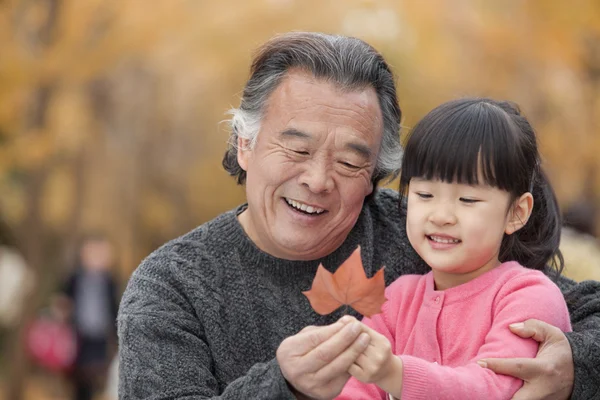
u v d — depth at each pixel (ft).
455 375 11.94
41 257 51.29
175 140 50.49
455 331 13.32
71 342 51.85
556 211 15.51
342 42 14.75
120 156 48.91
